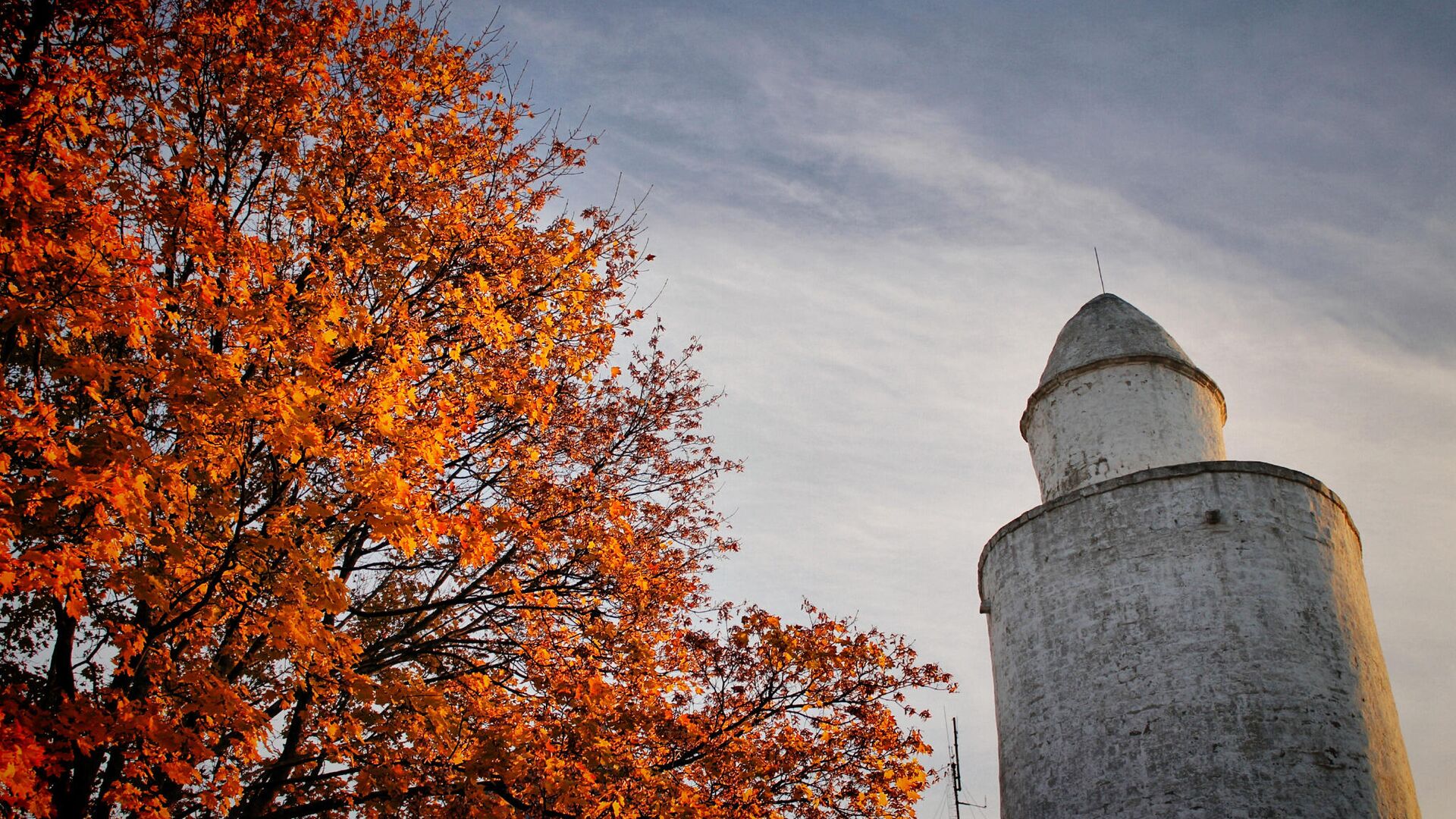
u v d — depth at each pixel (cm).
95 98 916
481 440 1208
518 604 1173
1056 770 1925
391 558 1199
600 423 1341
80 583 770
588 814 1020
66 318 789
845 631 1305
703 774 1170
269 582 850
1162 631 1919
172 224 864
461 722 1032
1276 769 1730
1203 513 2011
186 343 852
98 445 770
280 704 985
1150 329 2439
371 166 1059
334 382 898
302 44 1030
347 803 983
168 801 922
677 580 1327
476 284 1098
